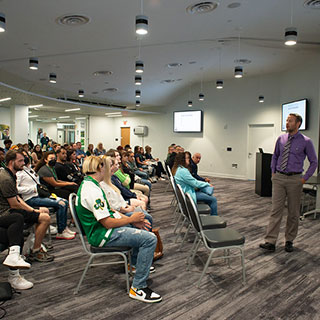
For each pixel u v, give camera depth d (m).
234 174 11.55
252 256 3.37
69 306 2.31
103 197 2.42
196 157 5.09
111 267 3.02
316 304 2.38
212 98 12.11
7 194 2.75
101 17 5.06
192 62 8.48
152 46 6.81
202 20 5.37
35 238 3.10
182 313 2.23
